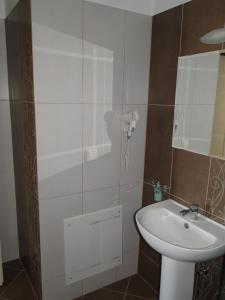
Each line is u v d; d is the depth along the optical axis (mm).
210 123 1583
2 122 2176
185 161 1779
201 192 1689
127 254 2246
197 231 1557
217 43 1466
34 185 1762
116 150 1976
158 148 1993
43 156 1678
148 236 1495
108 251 2117
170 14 1772
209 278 1698
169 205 1832
